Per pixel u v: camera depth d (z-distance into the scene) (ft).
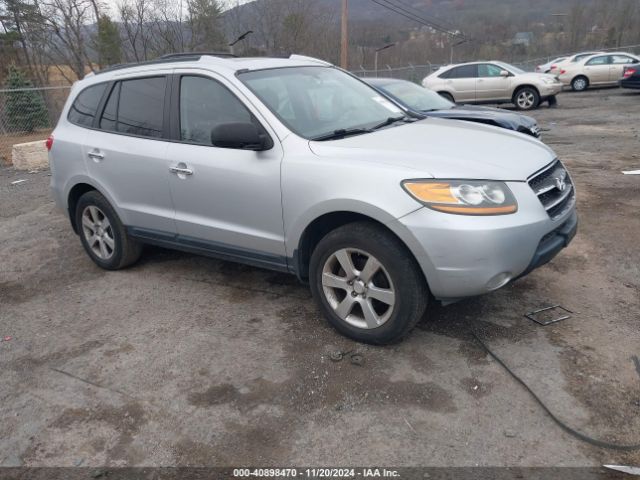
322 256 11.44
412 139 12.01
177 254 17.74
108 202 15.67
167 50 103.40
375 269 10.75
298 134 11.87
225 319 13.08
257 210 12.21
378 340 11.14
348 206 10.59
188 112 13.55
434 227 9.78
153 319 13.37
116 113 15.33
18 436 9.53
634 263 14.62
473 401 9.53
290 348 11.58
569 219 11.86
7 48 98.58
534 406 9.31
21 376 11.34
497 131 13.32
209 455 8.78
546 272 14.42
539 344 11.07
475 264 9.77
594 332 11.38
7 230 21.91
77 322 13.55
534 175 10.84
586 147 32.17
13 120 57.21
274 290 14.47
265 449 8.82
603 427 8.73
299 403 9.82
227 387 10.43
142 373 11.09
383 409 9.50
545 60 120.98
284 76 13.73
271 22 108.37
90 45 100.63
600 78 74.38
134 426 9.55
